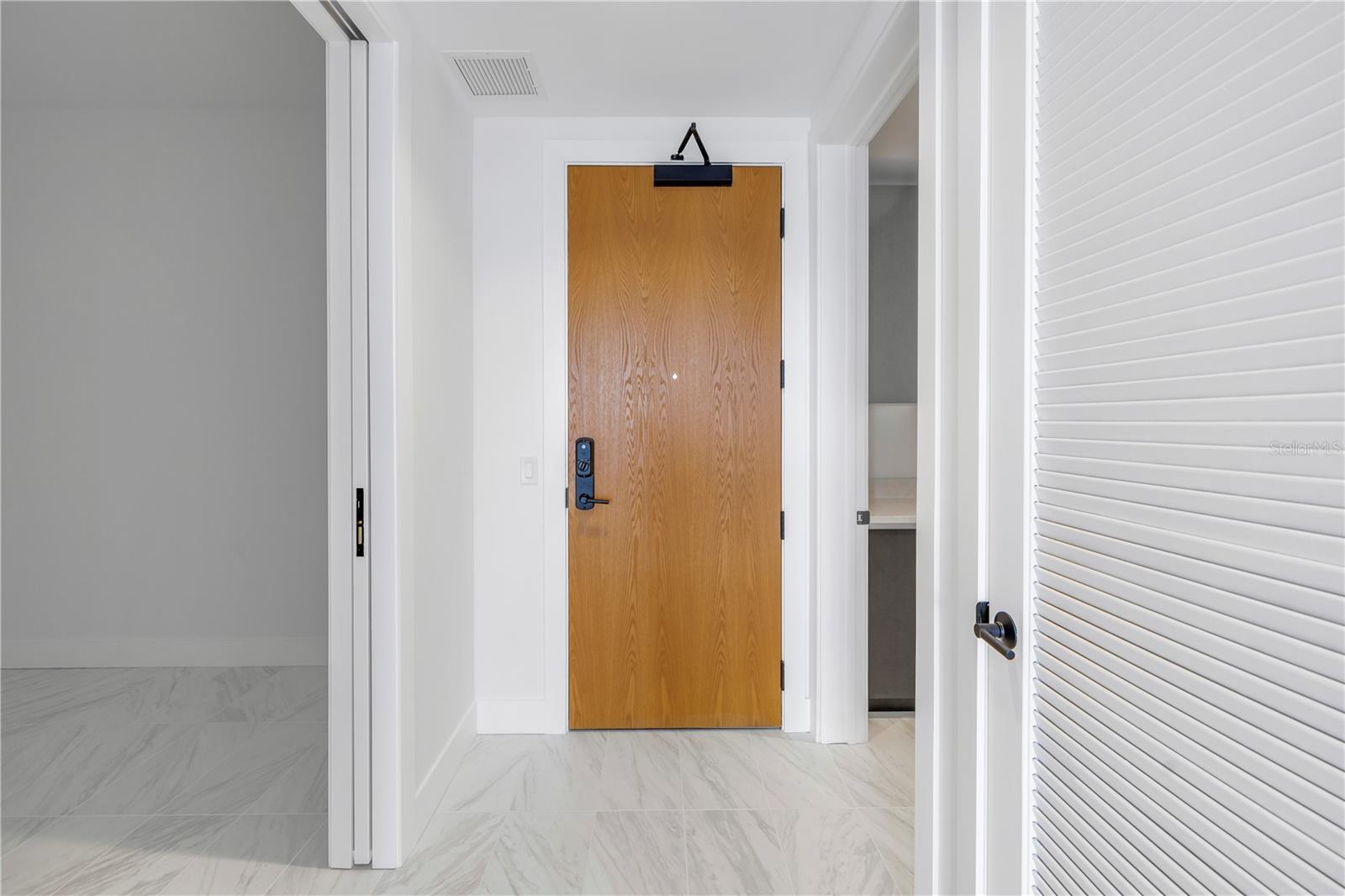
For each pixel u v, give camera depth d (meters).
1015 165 1.04
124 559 3.30
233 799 2.09
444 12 1.87
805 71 2.21
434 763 2.06
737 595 2.62
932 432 1.32
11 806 2.05
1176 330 0.75
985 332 1.13
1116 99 0.84
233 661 3.31
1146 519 0.79
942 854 1.30
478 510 2.57
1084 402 0.90
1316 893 0.59
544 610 2.58
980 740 1.14
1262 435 0.65
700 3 1.84
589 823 1.98
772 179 2.59
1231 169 0.68
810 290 2.54
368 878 1.72
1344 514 0.58
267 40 2.59
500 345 2.56
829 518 2.46
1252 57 0.66
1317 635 0.60
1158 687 0.77
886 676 2.85
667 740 2.53
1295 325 0.61
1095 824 0.88
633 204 2.57
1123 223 0.83
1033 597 1.02
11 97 3.08
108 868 1.75
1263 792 0.64
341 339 1.74
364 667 1.75
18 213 3.23
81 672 3.23
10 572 3.29
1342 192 0.57
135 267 3.25
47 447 3.27
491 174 2.55
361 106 1.73
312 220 3.25
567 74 2.23
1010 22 1.06
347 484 1.74
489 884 1.70
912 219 3.15
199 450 3.29
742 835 1.92
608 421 2.59
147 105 3.16
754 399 2.61
